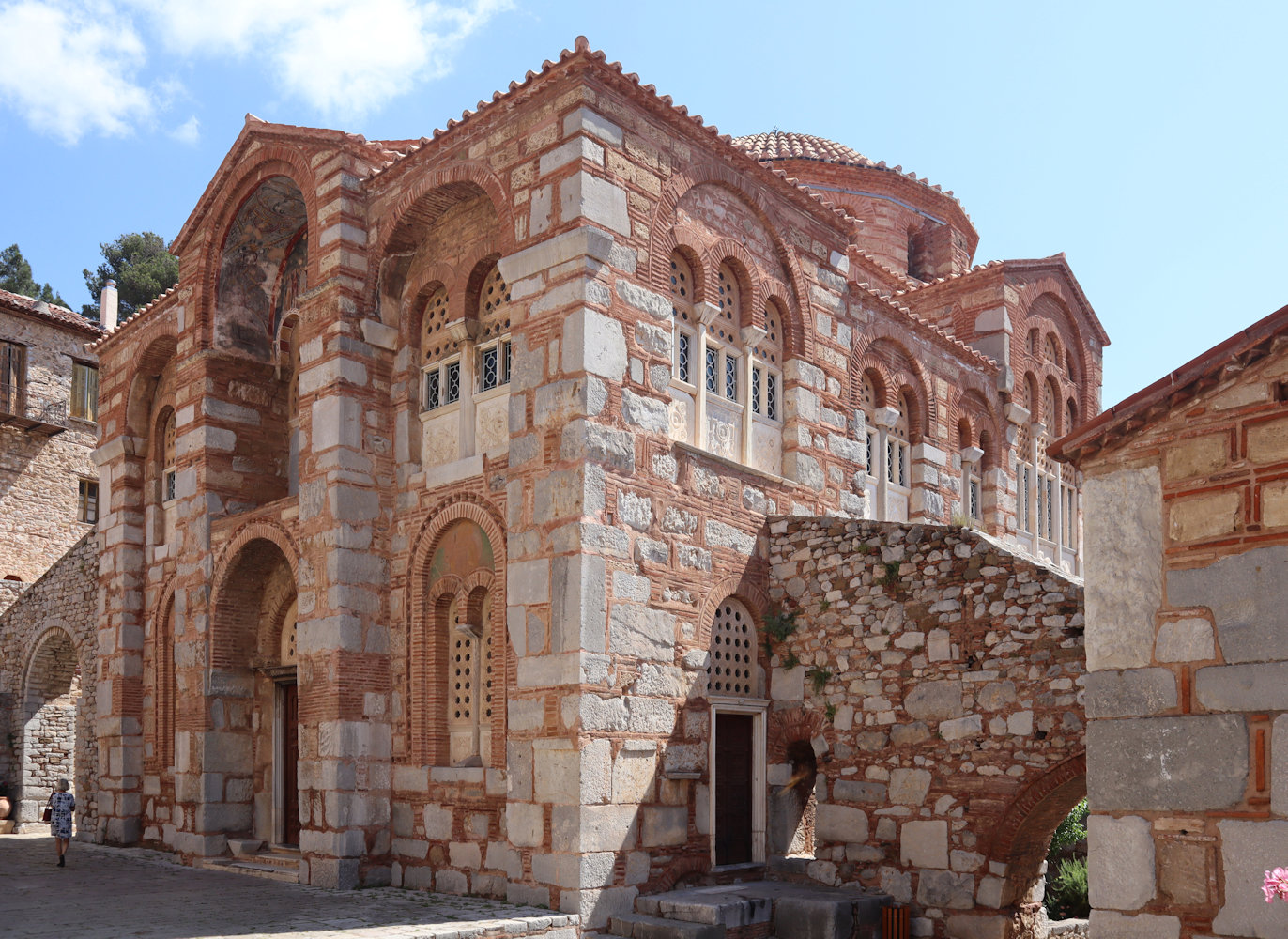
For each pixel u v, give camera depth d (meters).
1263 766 8.24
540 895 14.34
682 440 16.64
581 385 14.96
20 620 30.61
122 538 24.45
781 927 14.55
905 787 15.63
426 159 17.77
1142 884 8.69
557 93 15.94
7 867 19.86
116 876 18.38
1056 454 9.61
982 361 24.88
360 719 16.97
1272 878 7.53
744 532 17.47
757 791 17.06
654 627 15.55
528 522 15.30
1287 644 8.24
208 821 19.81
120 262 55.38
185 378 21.86
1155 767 8.75
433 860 16.27
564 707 14.40
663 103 16.64
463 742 16.64
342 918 13.61
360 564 17.42
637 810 14.89
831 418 19.75
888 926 14.88
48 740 30.48
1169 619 8.85
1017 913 14.86
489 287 17.53
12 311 35.59
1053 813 14.71
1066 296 28.41
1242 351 8.59
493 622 16.08
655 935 13.73
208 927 13.08
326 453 17.69
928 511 22.53
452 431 17.58
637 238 16.16
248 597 20.77
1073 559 28.25
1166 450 9.05
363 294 18.22
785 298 19.19
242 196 20.95
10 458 35.16
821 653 16.97
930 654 15.68
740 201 18.53
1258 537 8.49
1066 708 14.27
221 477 21.14
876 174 30.02
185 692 20.66
